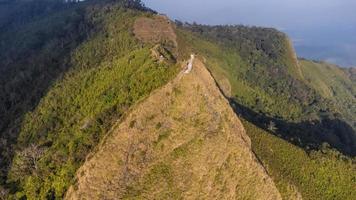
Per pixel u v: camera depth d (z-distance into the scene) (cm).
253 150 6381
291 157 7519
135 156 5591
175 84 6022
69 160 6097
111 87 7400
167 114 5841
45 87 10625
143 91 6444
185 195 5378
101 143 5947
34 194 5941
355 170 8312
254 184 5812
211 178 5572
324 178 7644
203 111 5906
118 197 5306
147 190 5338
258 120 12094
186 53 11288
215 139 5794
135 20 12938
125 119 5997
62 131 7406
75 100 8388
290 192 6288
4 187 6331
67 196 5619
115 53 10994
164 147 5631
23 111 10038
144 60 7581
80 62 11494
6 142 8500
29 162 6681
